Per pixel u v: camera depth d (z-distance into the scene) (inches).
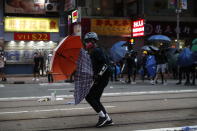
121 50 743.1
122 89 581.9
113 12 1040.2
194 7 1100.5
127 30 1029.2
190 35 1086.4
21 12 983.0
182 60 655.8
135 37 1019.3
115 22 1022.4
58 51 287.6
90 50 269.3
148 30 1038.4
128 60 721.0
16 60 978.7
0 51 885.8
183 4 899.4
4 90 579.8
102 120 277.3
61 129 271.3
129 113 341.4
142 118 314.5
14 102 425.4
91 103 274.5
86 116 326.0
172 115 329.4
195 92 529.7
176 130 261.0
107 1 1033.5
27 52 987.3
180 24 1075.9
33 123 294.7
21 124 290.5
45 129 271.3
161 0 1063.0
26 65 986.7
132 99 447.8
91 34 269.3
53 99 447.2
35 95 502.0
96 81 268.4
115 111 352.8
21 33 981.2
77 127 277.7
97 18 1007.0
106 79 272.1
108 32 1015.6
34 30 994.1
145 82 756.0
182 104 400.8
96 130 266.1
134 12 1055.0
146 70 782.5
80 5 1001.5
